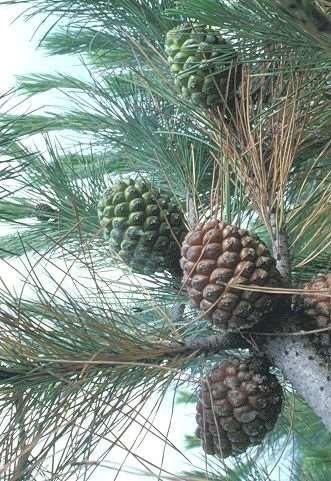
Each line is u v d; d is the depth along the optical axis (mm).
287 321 1479
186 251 1462
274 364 1501
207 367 1701
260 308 1444
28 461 1378
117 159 1945
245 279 1438
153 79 1847
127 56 1957
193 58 1604
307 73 1598
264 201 1555
